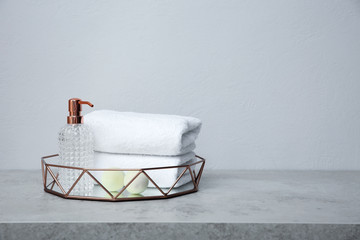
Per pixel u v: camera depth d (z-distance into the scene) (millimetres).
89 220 605
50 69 1092
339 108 1117
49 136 1100
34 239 593
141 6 1092
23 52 1086
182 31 1096
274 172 1087
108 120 804
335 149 1123
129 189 768
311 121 1117
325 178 1005
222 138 1112
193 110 1105
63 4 1086
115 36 1093
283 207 704
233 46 1101
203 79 1103
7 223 592
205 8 1096
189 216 636
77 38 1091
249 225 601
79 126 793
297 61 1110
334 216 643
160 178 797
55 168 1101
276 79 1108
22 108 1094
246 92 1107
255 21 1101
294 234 601
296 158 1121
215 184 917
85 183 792
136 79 1100
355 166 1125
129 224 597
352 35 1112
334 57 1112
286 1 1102
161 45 1096
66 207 690
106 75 1097
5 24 1080
